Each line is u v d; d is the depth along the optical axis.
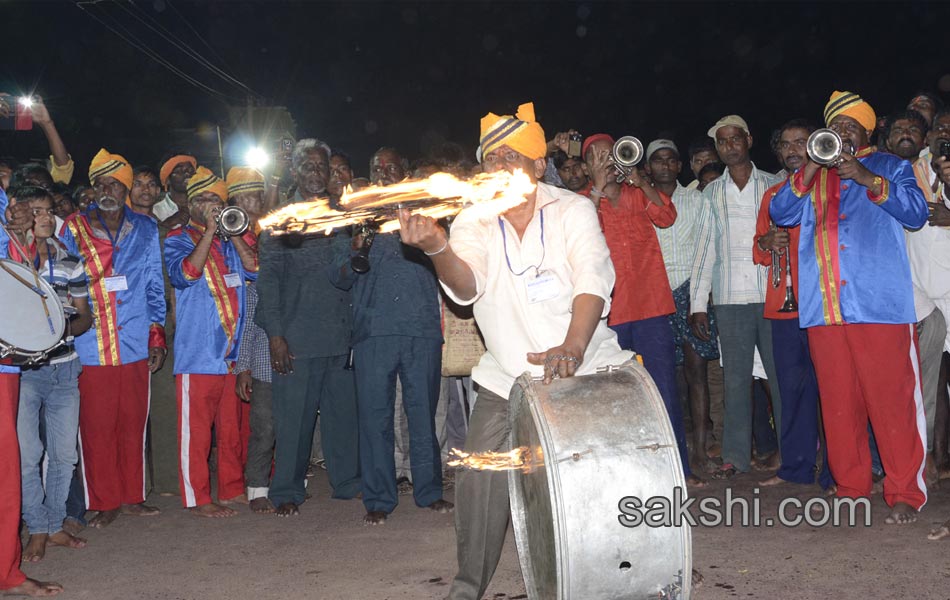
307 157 6.25
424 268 6.14
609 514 3.26
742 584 4.40
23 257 4.79
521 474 3.83
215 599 4.60
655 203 6.25
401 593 4.54
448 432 7.14
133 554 5.43
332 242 6.27
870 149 5.45
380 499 5.97
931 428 6.04
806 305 5.48
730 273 6.61
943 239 5.82
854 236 5.34
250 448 6.43
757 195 6.57
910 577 4.38
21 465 5.24
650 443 3.32
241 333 6.46
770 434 7.29
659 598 3.36
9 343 4.41
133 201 6.57
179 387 6.31
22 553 5.48
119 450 6.30
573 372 3.45
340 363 6.56
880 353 5.28
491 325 3.89
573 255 3.74
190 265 6.18
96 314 6.09
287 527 5.92
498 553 4.03
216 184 6.62
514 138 3.79
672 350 6.32
